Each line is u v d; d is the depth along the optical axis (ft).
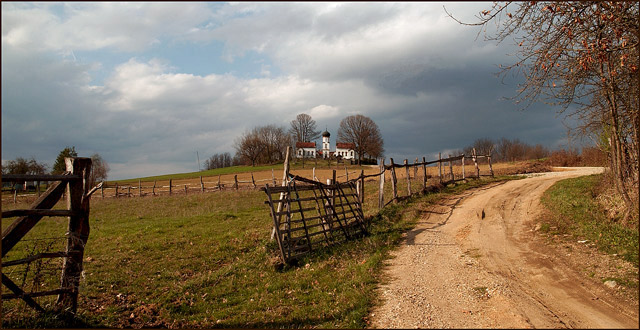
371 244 36.50
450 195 60.90
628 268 22.67
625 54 23.65
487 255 29.84
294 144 363.15
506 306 19.27
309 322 20.53
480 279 24.26
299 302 23.90
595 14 22.79
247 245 38.93
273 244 35.96
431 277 25.73
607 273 22.76
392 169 55.67
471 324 17.76
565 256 27.14
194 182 192.85
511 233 35.76
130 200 95.86
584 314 17.98
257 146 332.80
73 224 20.61
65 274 20.42
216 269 32.73
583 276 23.09
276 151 345.72
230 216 58.54
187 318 22.47
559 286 22.04
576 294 20.61
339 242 38.70
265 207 68.85
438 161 70.08
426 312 19.71
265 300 24.61
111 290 26.61
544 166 111.45
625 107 30.48
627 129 31.71
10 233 18.38
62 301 20.45
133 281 28.78
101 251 37.65
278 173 210.59
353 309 21.17
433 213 48.75
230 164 411.54
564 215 37.27
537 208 43.60
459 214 46.62
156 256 35.91
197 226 50.67
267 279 29.17
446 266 28.04
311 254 35.12
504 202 50.06
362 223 43.78
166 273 30.81
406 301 21.48
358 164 305.53
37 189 20.70
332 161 322.55
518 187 62.23
